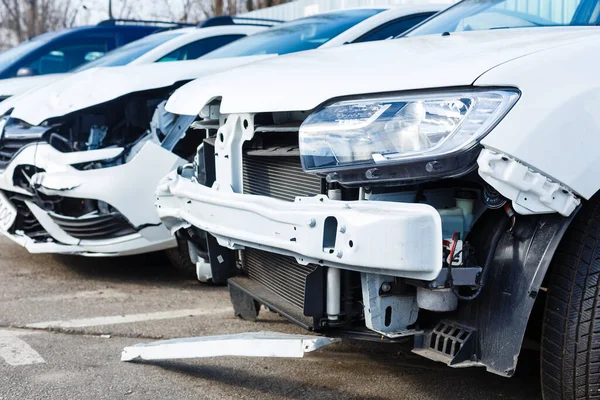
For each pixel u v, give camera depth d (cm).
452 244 230
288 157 281
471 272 234
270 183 295
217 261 336
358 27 521
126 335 367
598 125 224
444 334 246
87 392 293
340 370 318
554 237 223
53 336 366
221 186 304
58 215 453
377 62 259
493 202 228
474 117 219
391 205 227
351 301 257
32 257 555
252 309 378
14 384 301
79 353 339
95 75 496
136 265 532
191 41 661
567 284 231
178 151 450
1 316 398
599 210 230
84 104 469
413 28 391
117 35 890
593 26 288
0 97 675
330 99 248
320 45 530
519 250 230
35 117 473
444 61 241
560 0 324
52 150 456
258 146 296
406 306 246
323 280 259
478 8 374
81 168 447
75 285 472
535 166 217
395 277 243
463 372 314
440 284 233
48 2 2444
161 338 363
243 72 305
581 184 221
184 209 324
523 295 227
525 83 221
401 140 229
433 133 224
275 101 264
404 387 298
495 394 290
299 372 315
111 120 488
